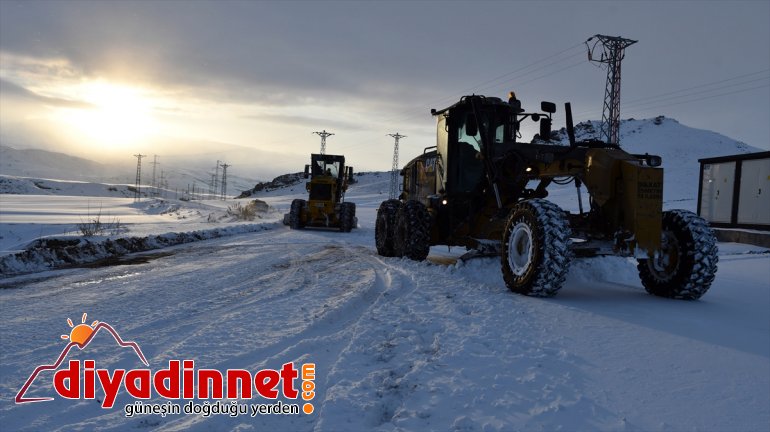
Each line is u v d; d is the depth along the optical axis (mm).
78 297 5859
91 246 10227
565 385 2891
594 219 6352
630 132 133000
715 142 120625
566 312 4797
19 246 9883
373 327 4316
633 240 5531
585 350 3580
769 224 14781
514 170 7145
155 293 6121
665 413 2520
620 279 7102
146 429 2457
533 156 6758
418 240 8953
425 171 10250
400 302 5387
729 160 16188
